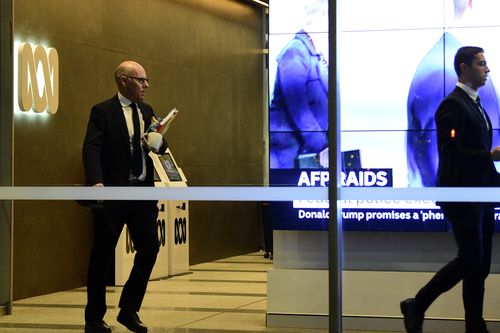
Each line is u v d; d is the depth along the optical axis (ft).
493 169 17.78
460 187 17.74
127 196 18.94
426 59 18.66
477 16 18.48
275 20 19.86
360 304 19.11
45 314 22.07
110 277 24.52
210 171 25.54
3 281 22.62
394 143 18.72
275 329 20.24
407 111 18.72
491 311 18.16
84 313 21.13
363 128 18.85
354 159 18.85
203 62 26.23
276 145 19.81
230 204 27.30
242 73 24.95
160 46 28.14
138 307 19.42
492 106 18.20
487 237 17.85
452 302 18.47
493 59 18.38
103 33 27.37
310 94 19.66
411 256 18.86
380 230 18.93
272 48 19.88
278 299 20.38
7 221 23.08
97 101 27.02
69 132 25.54
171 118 19.65
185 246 28.14
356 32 18.97
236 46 25.22
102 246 19.38
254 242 26.91
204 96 26.66
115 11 27.81
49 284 24.57
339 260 17.48
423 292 18.74
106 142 19.01
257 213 26.58
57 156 24.89
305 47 19.70
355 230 19.10
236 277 26.89
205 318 21.52
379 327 19.02
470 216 17.80
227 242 27.35
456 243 18.01
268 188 17.90
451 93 18.38
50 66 24.88
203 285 25.94
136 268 19.31
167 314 22.00
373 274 19.02
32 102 24.14
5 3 23.59
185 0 27.53
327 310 20.12
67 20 26.11
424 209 18.76
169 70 27.99
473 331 18.25
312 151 19.61
